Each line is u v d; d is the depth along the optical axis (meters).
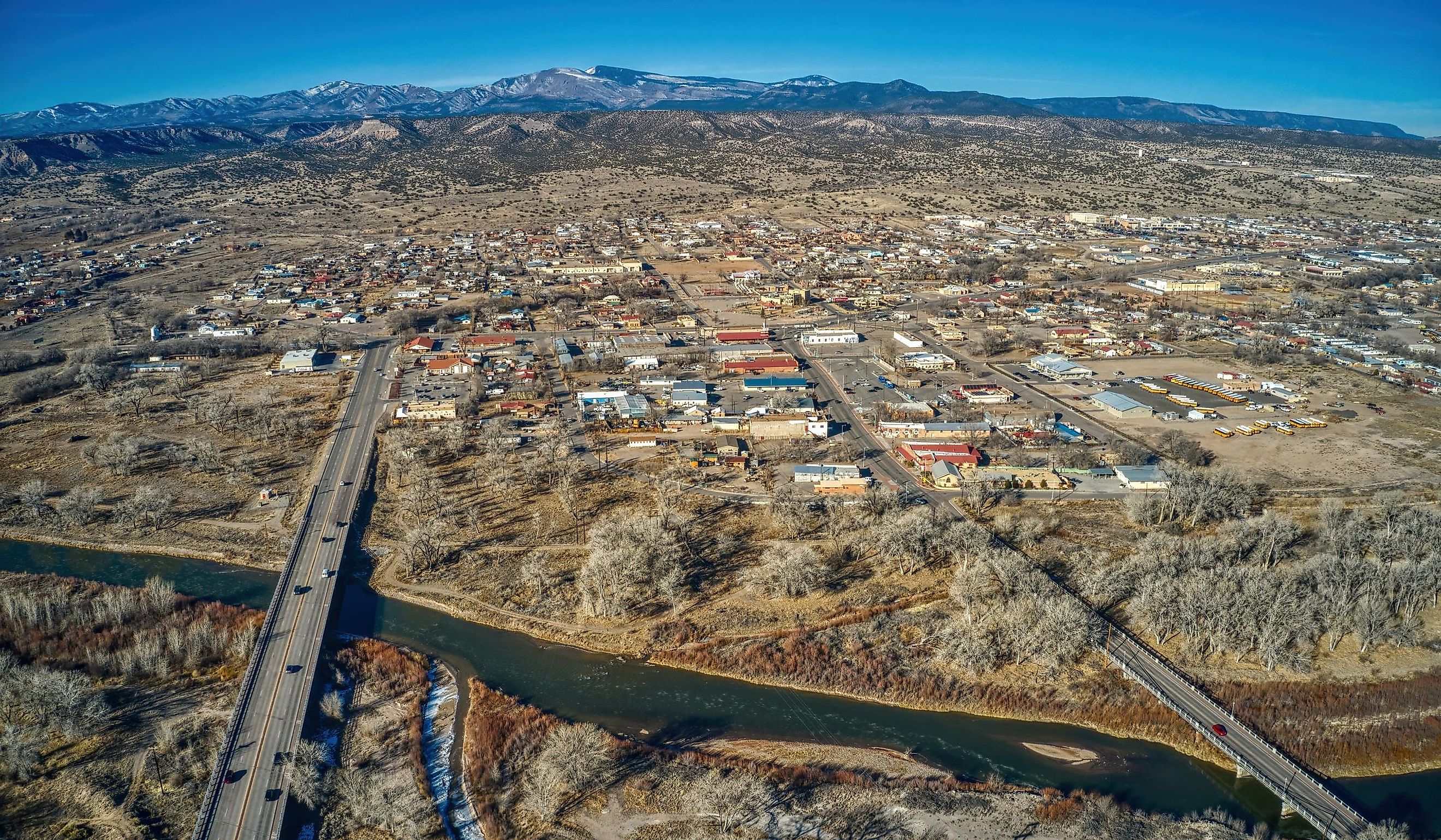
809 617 149.62
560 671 138.88
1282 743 121.50
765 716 129.00
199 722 124.31
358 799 110.44
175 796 111.06
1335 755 120.19
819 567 157.75
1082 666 135.88
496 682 136.12
